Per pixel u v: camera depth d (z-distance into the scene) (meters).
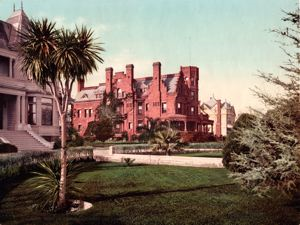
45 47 11.28
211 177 19.48
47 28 11.46
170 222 9.85
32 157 21.39
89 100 73.50
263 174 10.45
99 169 23.89
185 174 20.92
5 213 10.86
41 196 12.12
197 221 9.95
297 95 9.31
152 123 57.69
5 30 36.44
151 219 10.16
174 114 60.94
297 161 9.58
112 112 62.28
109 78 70.00
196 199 13.16
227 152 16.30
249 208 11.64
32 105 36.75
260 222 9.87
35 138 33.44
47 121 38.22
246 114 15.77
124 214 10.77
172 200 12.98
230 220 10.08
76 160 27.50
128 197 13.58
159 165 27.06
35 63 11.54
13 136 31.56
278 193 14.12
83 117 74.31
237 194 14.17
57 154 24.30
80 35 11.79
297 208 11.62
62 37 11.48
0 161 17.50
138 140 55.53
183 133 53.41
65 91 12.00
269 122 10.70
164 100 62.81
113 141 56.28
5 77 33.28
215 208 11.62
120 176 19.98
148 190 15.23
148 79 69.81
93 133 55.62
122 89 68.25
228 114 91.94
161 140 34.12
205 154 36.56
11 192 14.47
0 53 33.97
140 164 27.88
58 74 11.56
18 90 34.59
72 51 11.23
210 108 93.38
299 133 9.49
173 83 64.56
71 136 42.34
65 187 11.60
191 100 65.69
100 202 12.62
